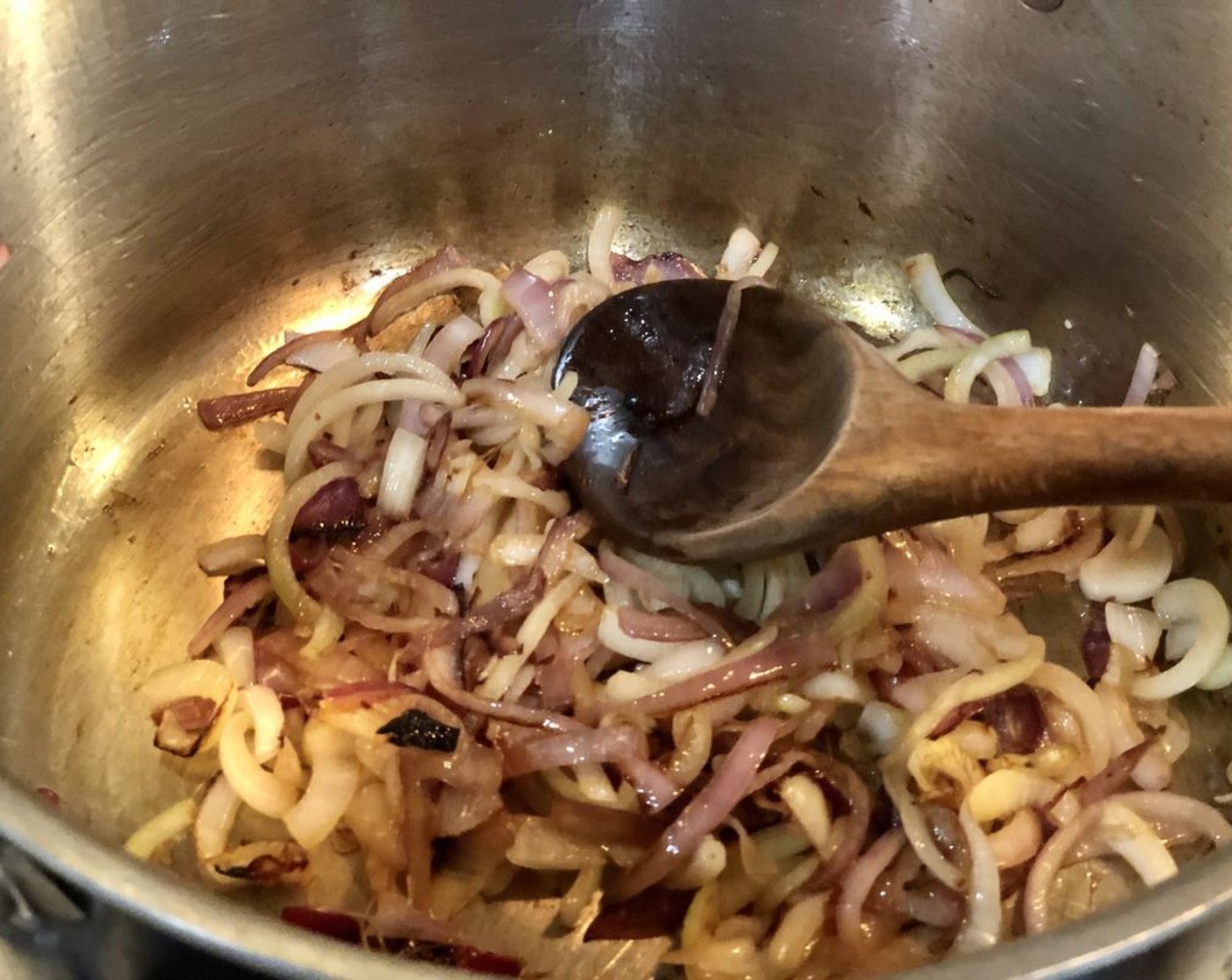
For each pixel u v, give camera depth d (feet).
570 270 0.88
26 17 0.61
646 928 0.56
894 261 0.86
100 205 0.69
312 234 0.82
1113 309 0.76
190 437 0.76
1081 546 0.71
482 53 0.77
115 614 0.68
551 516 0.68
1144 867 0.58
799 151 0.83
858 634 0.62
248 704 0.59
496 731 0.60
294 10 0.69
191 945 0.37
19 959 0.44
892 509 0.52
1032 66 0.71
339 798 0.57
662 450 0.62
